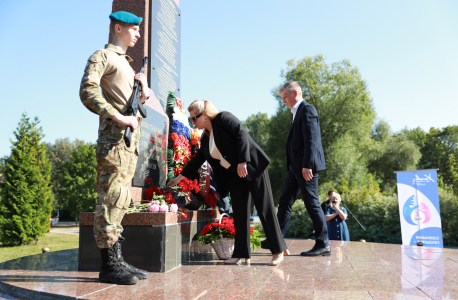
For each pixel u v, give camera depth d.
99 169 2.59
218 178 3.55
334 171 22.11
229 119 3.27
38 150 19.59
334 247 4.77
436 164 41.00
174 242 3.18
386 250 4.41
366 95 23.36
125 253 3.01
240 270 3.03
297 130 3.92
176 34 5.34
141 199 3.75
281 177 23.31
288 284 2.47
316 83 23.19
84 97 2.37
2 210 17.77
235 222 3.44
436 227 9.78
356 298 2.08
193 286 2.42
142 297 2.12
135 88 2.73
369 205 12.64
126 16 2.80
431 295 2.14
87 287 2.36
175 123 4.68
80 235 3.11
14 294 2.38
